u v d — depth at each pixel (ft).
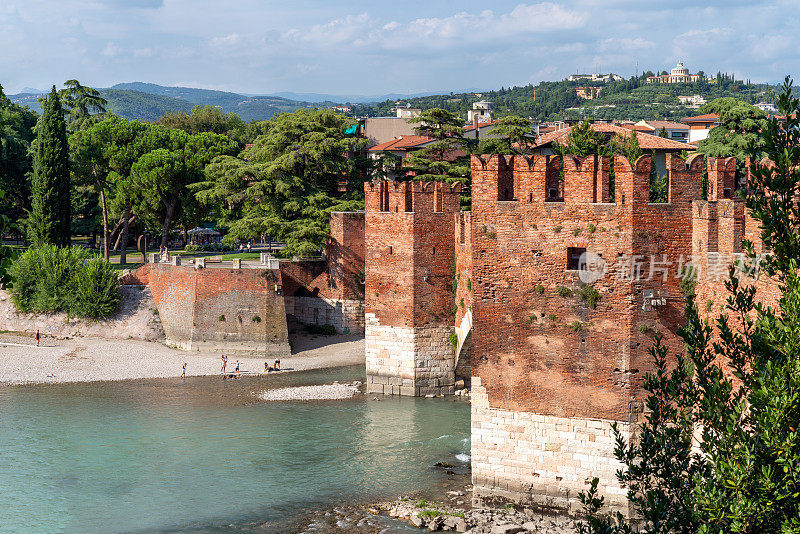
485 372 156.97
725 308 133.69
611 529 96.63
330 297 336.29
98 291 341.21
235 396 257.96
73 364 299.58
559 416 151.53
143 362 303.89
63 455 201.36
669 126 645.10
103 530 158.71
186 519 163.53
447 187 249.14
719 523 77.56
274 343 313.53
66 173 387.34
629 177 143.02
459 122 338.13
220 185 354.33
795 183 81.56
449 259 250.98
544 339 151.84
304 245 327.67
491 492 158.51
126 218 420.36
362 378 278.26
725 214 135.33
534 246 151.43
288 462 195.31
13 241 490.90
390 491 175.73
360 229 333.83
